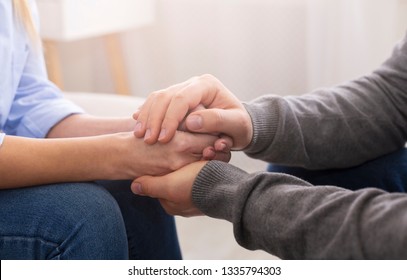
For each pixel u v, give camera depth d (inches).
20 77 56.7
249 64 90.4
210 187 48.6
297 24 87.3
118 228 49.1
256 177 46.6
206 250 77.7
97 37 102.0
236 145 52.4
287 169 55.6
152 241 55.3
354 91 56.0
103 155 50.3
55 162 49.5
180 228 84.5
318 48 84.4
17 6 55.9
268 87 91.4
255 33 89.1
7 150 49.0
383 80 55.9
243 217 46.0
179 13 92.6
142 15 90.7
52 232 47.5
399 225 42.7
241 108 52.3
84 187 49.5
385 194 44.5
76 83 106.4
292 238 44.5
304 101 55.0
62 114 56.1
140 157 50.4
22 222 47.7
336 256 43.4
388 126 54.8
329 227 43.9
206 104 52.2
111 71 99.7
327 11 83.0
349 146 54.3
